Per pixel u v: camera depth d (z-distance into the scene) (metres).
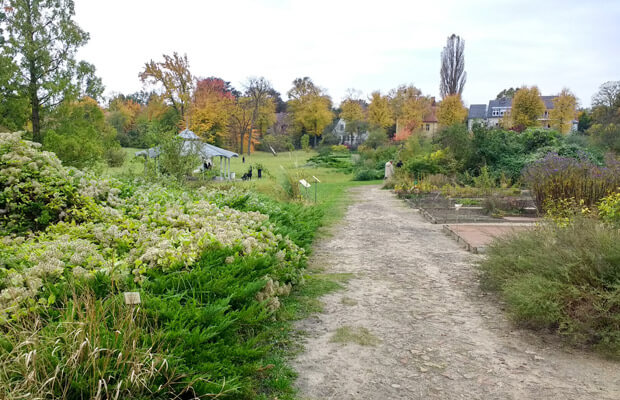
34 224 5.25
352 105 63.38
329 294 5.22
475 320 4.41
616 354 3.56
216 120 49.56
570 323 3.78
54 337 2.54
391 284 5.68
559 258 4.28
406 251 7.74
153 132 12.31
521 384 3.15
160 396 2.55
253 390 2.99
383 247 8.09
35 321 2.73
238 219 6.00
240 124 55.50
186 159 12.34
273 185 16.02
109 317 2.93
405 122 53.75
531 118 48.84
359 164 35.91
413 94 62.91
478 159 21.39
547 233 5.20
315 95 63.12
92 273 3.36
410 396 3.00
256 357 3.31
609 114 47.81
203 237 4.39
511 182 19.48
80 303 2.85
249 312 3.51
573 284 4.01
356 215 12.33
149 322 3.04
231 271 3.91
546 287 4.06
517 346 3.79
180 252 4.00
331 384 3.14
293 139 63.53
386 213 12.75
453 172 21.23
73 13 19.39
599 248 4.14
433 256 7.33
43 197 5.39
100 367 2.47
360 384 3.15
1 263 3.57
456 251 7.70
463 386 3.13
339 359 3.54
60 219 5.30
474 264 6.71
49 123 19.53
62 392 2.34
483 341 3.90
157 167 12.05
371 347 3.77
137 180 9.72
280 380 3.13
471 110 75.44
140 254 4.13
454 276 6.07
